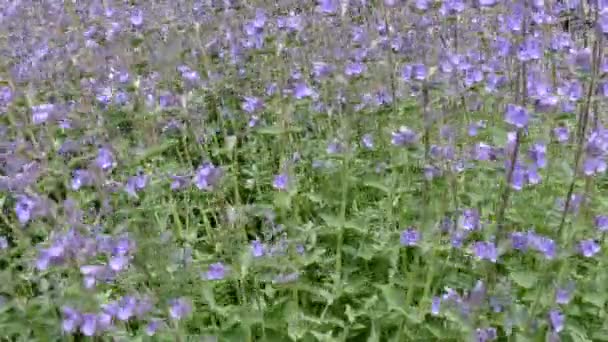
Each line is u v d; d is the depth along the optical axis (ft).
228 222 4.17
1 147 4.40
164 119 4.83
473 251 3.92
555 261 3.85
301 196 4.64
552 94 4.19
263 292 4.14
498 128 4.37
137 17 5.07
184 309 3.82
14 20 5.99
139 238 3.88
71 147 4.52
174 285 3.90
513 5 4.74
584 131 3.87
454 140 4.20
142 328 3.99
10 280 3.94
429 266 4.01
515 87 4.57
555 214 4.09
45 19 5.94
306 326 4.00
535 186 4.37
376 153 4.71
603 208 4.16
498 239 3.98
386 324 4.04
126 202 4.33
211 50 5.23
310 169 4.77
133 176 4.35
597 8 3.87
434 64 4.25
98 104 4.76
